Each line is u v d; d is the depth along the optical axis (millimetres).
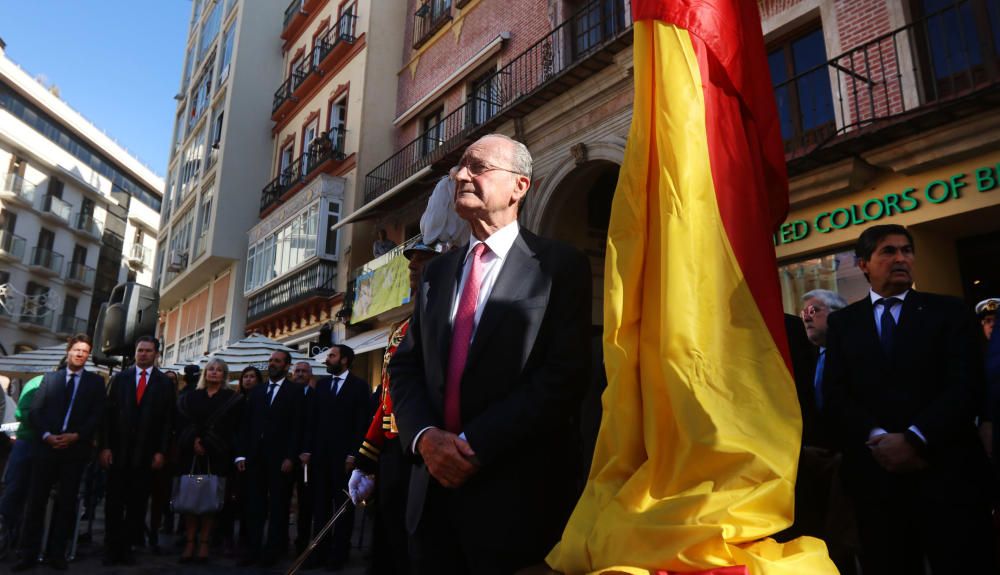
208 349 24797
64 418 6000
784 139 8711
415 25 19203
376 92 19047
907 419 2660
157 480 7379
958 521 2449
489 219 2180
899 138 6805
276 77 25844
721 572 1369
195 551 6949
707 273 1862
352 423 6602
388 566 2770
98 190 48688
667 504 1574
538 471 1891
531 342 1951
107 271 51312
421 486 1953
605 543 1590
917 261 6910
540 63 13180
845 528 2877
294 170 22078
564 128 11367
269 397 6723
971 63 6977
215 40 29859
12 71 42062
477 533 1806
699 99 2039
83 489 7895
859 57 7750
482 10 15773
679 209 1912
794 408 1725
